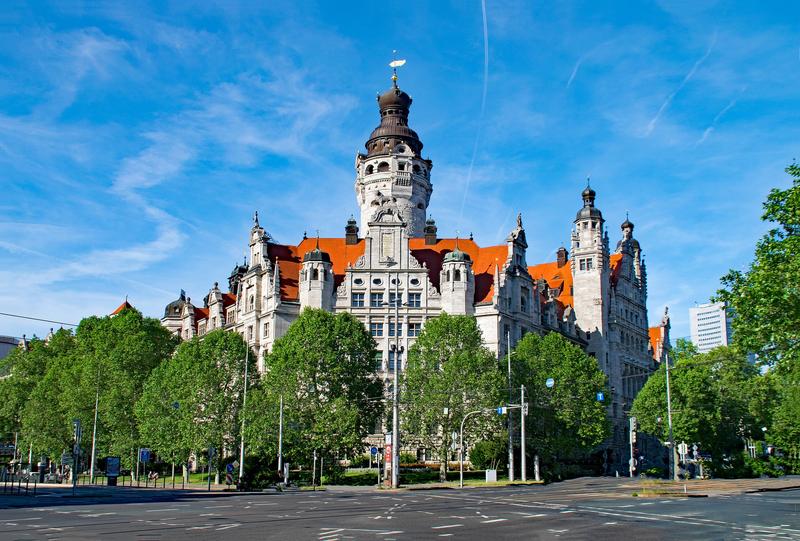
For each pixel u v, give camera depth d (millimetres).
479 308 119000
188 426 93250
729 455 120750
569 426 101250
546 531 34406
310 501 56406
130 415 106062
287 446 88875
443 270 119375
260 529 34781
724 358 130750
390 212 121750
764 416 127688
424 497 61812
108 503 53312
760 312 52750
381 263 119562
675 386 114062
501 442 101125
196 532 33312
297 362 92750
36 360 136875
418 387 96500
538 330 129125
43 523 37438
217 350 99188
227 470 85562
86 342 120688
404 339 117500
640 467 123500
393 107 149000
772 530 34938
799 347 53656
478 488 78375
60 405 112125
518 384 101125
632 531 34406
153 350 114438
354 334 97562
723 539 31297
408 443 96000
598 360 141875
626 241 163625
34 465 129375
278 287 119000
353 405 90750
